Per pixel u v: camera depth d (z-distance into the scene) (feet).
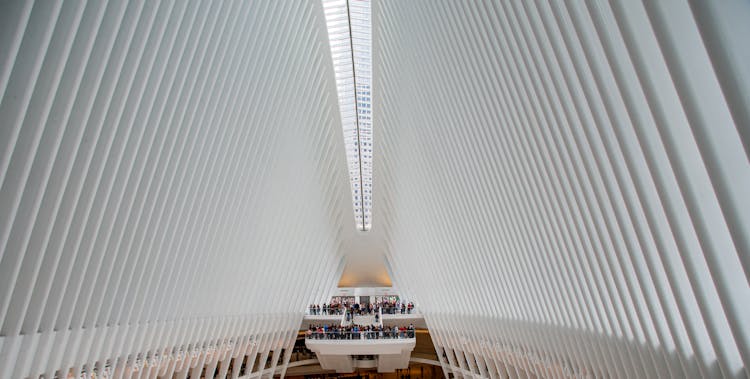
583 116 27.68
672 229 23.68
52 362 31.73
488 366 65.87
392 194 74.18
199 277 47.65
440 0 40.52
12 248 26.12
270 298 65.77
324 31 54.65
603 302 34.06
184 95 36.14
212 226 46.52
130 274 37.06
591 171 29.01
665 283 27.12
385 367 82.53
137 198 35.06
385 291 99.91
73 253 30.32
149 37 30.50
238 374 66.39
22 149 24.38
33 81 22.94
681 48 18.88
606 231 30.53
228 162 45.24
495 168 42.29
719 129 18.86
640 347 31.83
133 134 32.04
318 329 72.38
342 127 67.00
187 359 52.90
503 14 32.55
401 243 78.43
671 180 23.30
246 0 39.99
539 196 37.09
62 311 32.19
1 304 26.25
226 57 40.04
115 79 27.91
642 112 23.12
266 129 50.65
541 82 30.91
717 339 23.71
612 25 22.84
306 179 63.77
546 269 40.93
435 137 52.80
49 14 22.57
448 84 45.16
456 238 58.49
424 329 102.37
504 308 53.47
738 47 16.14
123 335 38.65
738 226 18.85
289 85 52.26
